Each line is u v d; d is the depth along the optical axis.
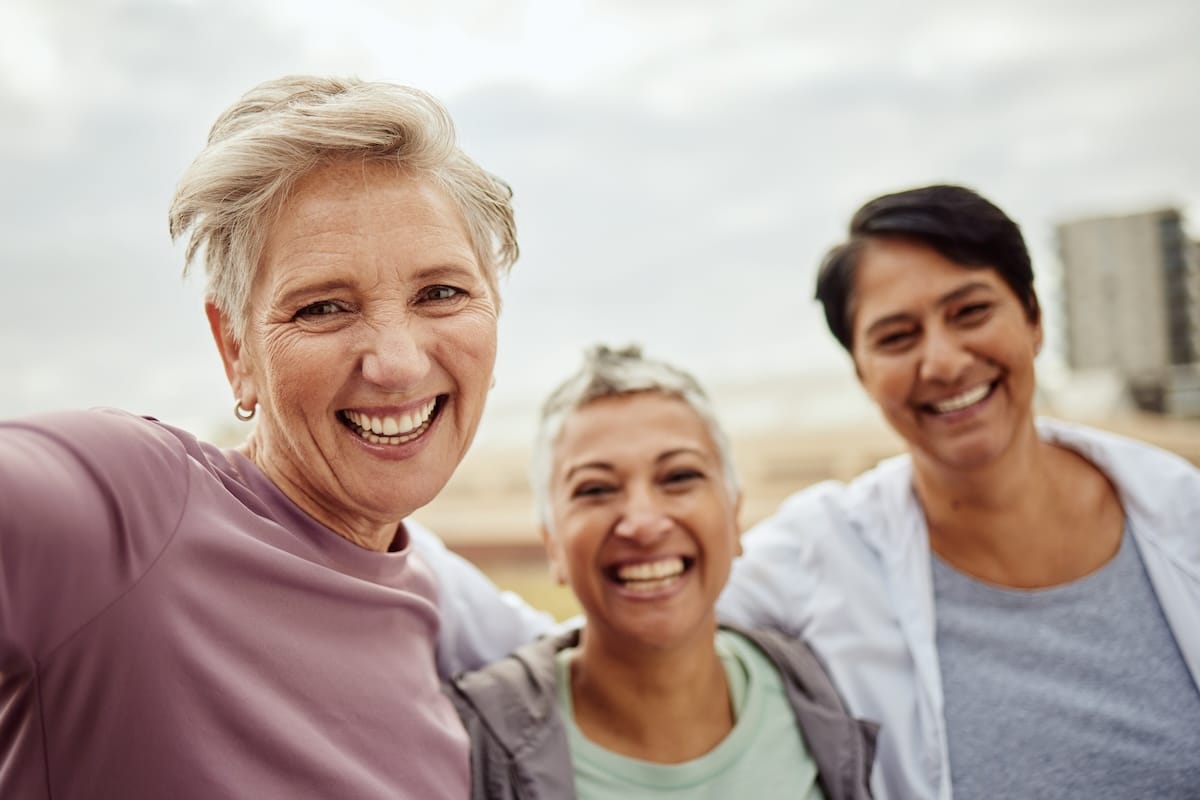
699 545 1.56
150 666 0.97
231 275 1.15
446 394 1.20
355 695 1.18
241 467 1.18
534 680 1.58
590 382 1.63
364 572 1.27
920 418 1.77
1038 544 1.81
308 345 1.10
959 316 1.72
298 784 1.07
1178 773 1.61
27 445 0.91
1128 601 1.76
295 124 1.08
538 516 1.76
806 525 2.01
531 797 1.40
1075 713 1.68
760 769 1.53
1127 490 1.81
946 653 1.80
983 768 1.69
